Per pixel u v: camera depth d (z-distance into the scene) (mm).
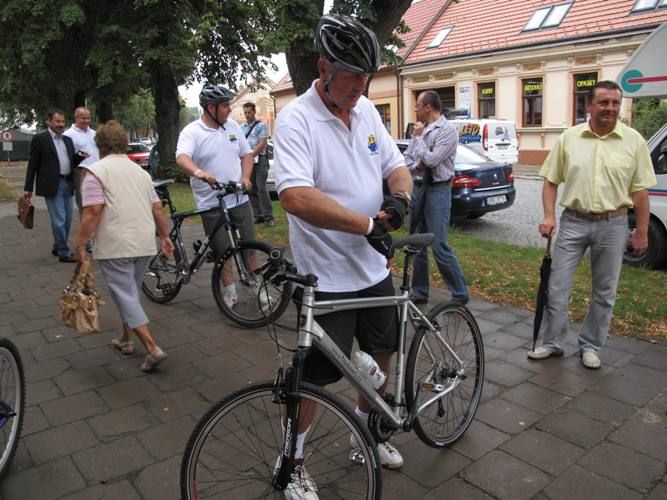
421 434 2730
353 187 2270
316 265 2318
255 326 4637
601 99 3490
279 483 2201
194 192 4992
